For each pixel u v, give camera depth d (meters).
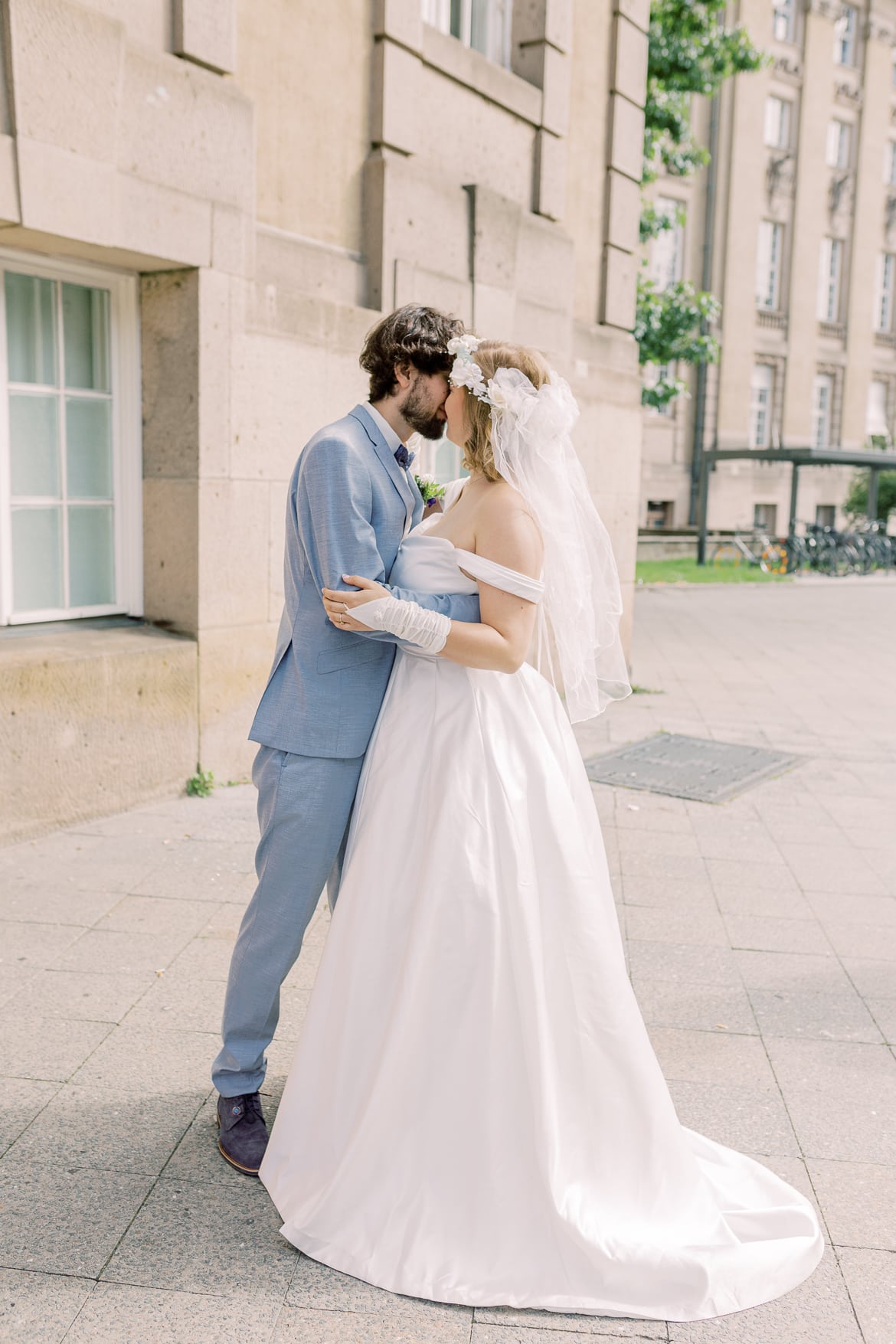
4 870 4.19
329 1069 2.24
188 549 5.11
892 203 31.95
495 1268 2.09
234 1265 2.13
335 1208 2.16
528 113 7.27
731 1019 3.25
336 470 2.19
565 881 2.18
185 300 4.92
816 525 23.91
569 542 2.27
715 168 26.97
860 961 3.71
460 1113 2.11
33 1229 2.22
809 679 9.80
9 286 4.64
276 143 5.41
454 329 2.27
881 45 30.70
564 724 2.37
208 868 4.28
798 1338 2.00
